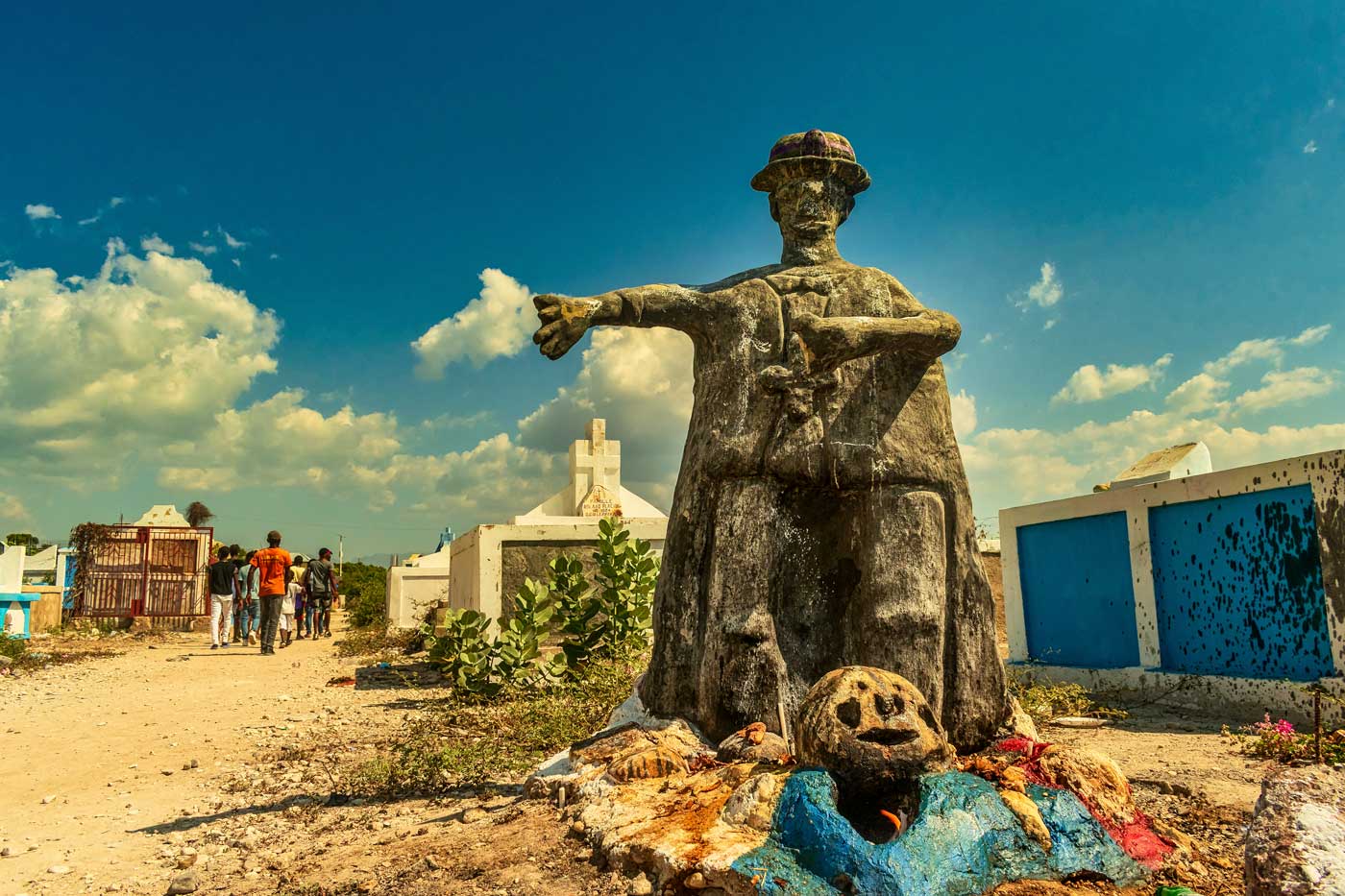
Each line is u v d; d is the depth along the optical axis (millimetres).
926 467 4402
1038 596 10258
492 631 9602
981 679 4355
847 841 2820
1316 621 6848
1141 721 7051
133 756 6359
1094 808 3283
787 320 4516
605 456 15398
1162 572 8430
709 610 4371
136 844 4383
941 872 2795
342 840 4184
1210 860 3326
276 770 5781
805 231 4785
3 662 11617
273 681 10227
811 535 4512
